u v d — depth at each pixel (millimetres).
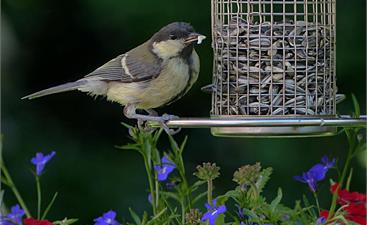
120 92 9984
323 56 9586
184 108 15164
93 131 15289
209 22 14664
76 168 14977
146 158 8523
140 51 9992
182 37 9695
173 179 8586
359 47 14656
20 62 15164
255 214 7758
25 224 8086
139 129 8578
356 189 14273
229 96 9539
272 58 9430
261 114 9477
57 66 15281
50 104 15234
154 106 10094
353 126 8367
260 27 9445
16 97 15109
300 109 9461
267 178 8039
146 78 9797
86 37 15180
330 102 9656
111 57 15062
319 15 9617
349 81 14719
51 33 15234
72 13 15180
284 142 14562
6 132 14875
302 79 9461
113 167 15031
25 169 14766
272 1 9461
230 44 9523
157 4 14688
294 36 9445
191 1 14672
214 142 15047
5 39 14977
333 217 7805
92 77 10094
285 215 8297
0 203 8672
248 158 14719
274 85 9445
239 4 9523
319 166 8453
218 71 9633
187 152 15164
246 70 9477
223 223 7875
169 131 8555
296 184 14328
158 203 8469
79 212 14734
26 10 15141
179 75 9797
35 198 14656
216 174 8062
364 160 11375
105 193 14852
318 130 8828
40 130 15102
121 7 14789
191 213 7801
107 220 8445
